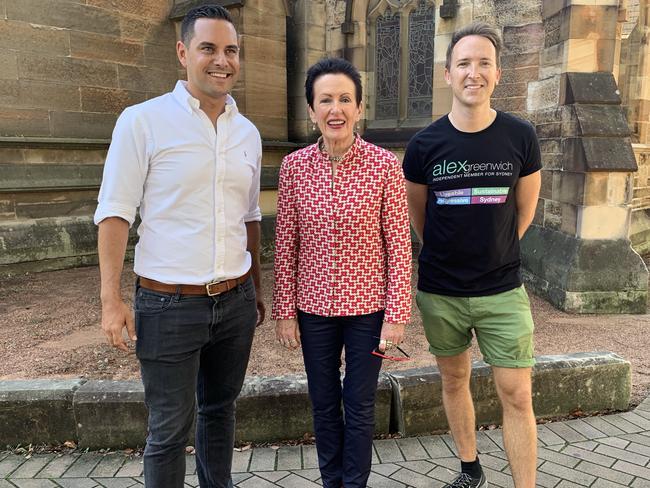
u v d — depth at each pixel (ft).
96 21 25.27
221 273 6.81
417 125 27.96
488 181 7.42
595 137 18.42
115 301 6.26
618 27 19.57
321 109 6.93
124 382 10.53
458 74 7.30
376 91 29.66
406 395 10.48
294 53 30.32
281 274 7.70
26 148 23.22
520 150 7.56
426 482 9.07
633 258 18.39
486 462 9.68
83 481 9.10
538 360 11.41
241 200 7.08
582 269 18.28
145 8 27.07
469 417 8.63
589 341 15.55
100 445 10.12
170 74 28.50
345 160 7.15
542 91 20.95
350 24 29.01
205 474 7.98
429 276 8.11
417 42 27.66
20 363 13.28
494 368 7.84
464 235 7.59
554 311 18.60
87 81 25.22
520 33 21.76
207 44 6.32
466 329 8.04
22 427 10.12
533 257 20.94
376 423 10.64
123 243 6.32
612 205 18.38
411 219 8.66
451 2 24.68
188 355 6.75
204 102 6.64
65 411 10.09
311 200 7.30
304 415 10.36
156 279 6.57
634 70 30.86
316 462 9.69
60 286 21.35
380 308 7.50
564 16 19.22
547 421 11.14
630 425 10.92
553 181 20.45
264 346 14.67
